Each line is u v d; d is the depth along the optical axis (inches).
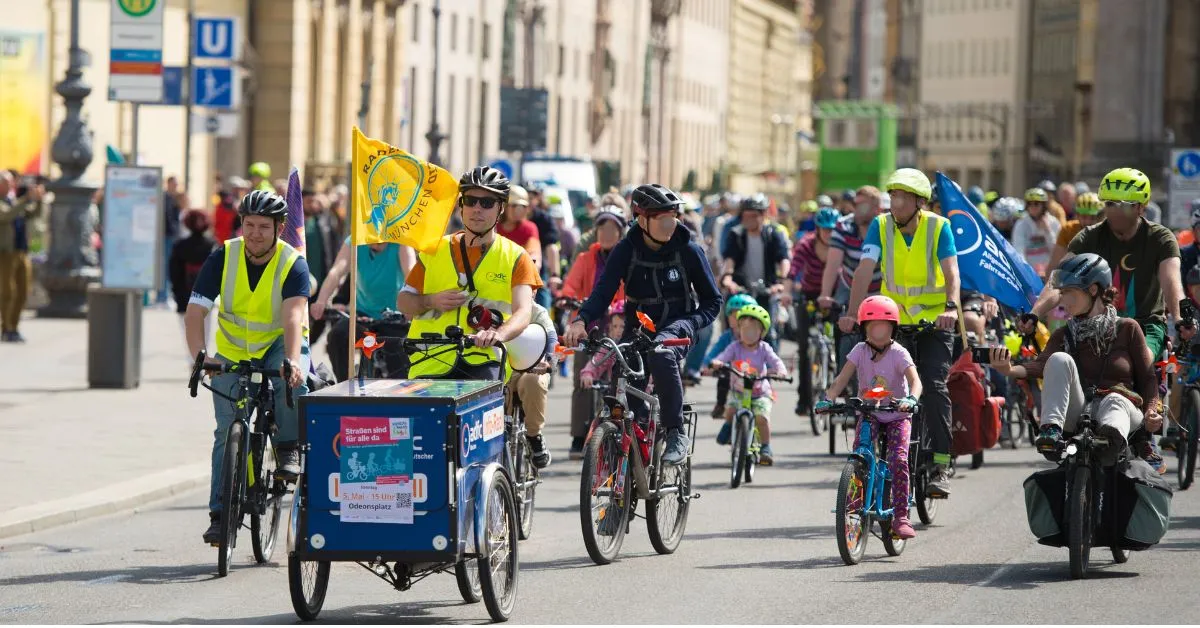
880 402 1164.5
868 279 1312.7
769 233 2018.9
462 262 1088.8
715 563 1136.8
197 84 2787.9
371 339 1050.1
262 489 1111.0
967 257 1486.2
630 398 1151.0
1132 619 948.0
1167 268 1232.2
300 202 1278.3
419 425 916.6
